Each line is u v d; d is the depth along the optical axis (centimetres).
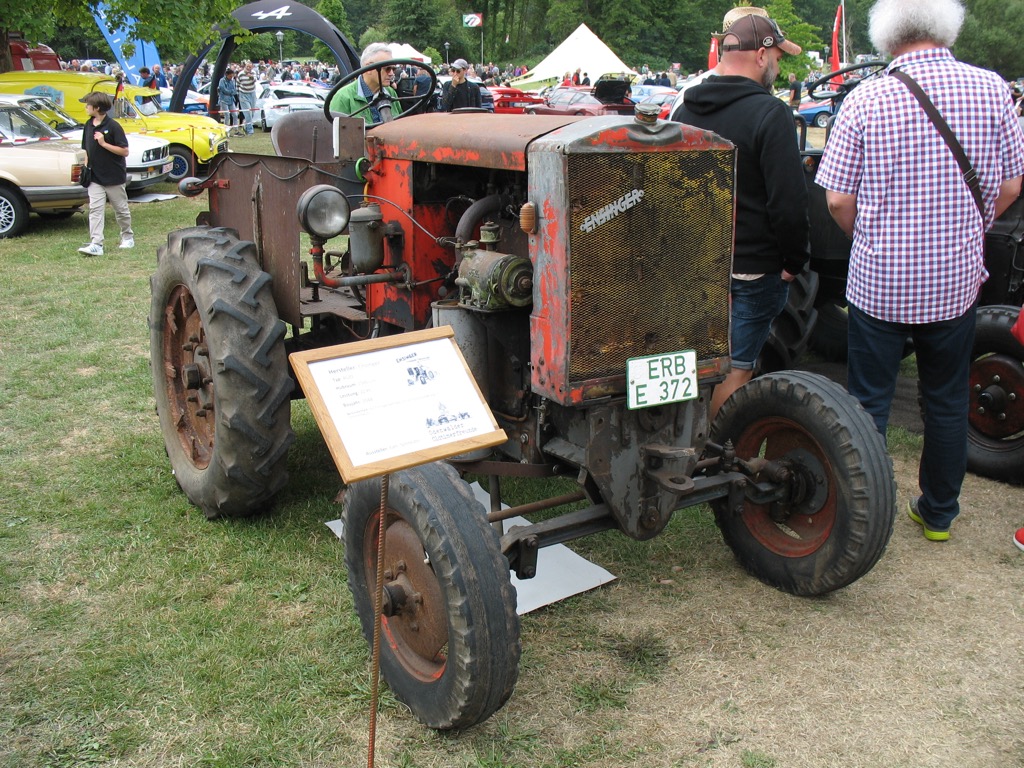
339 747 228
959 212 285
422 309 314
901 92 282
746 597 299
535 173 237
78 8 1367
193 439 366
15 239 947
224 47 1573
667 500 269
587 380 243
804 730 234
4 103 1055
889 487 270
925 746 228
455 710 219
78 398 483
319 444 425
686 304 255
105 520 345
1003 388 391
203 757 223
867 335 306
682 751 226
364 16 8288
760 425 304
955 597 300
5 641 270
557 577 307
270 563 316
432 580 225
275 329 314
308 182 307
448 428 208
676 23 6038
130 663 259
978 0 4022
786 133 317
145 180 1195
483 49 6366
